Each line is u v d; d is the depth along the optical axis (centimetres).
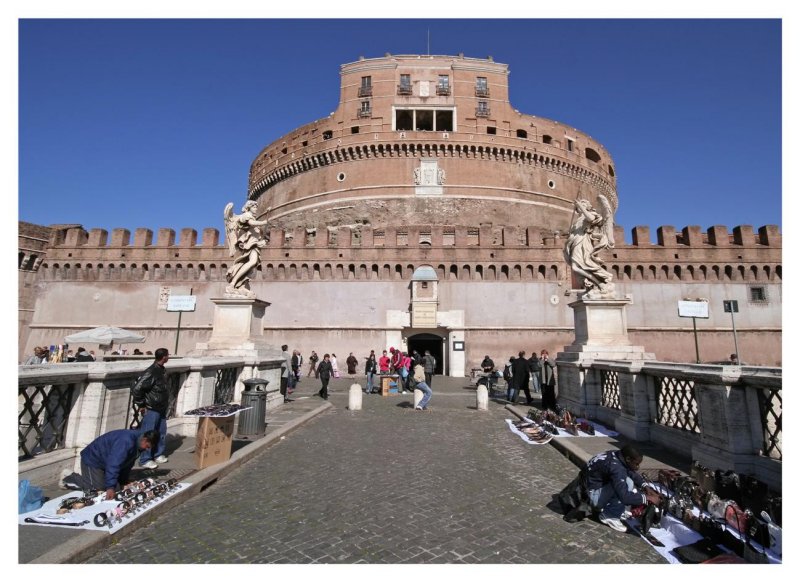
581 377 1159
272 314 3619
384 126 4675
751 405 596
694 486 531
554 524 504
